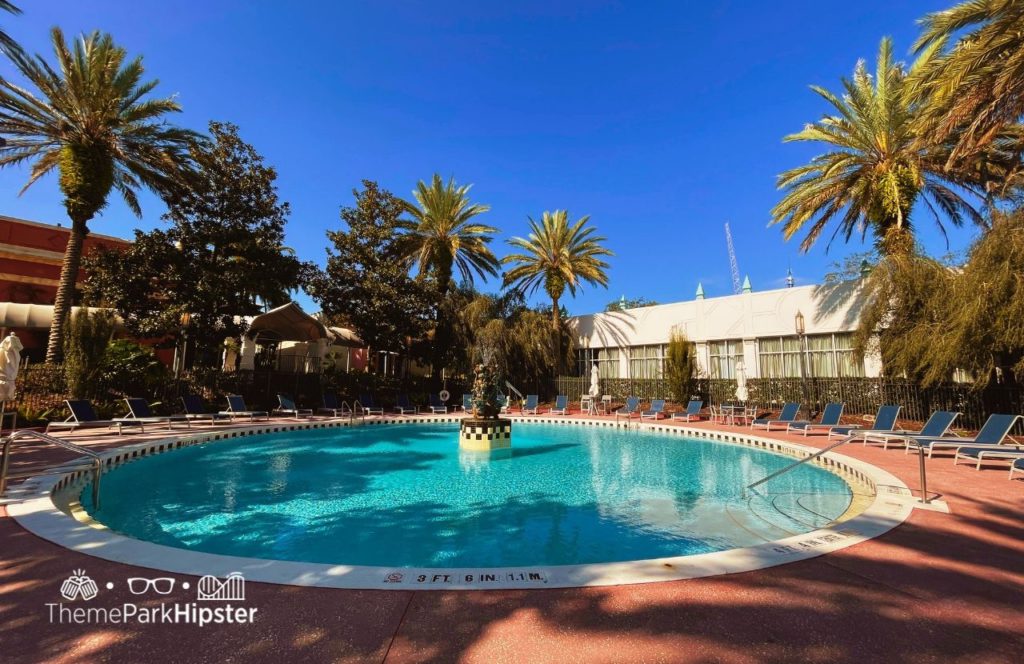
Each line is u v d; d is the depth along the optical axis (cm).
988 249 1239
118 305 1772
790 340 2123
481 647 275
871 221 1720
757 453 1258
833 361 1992
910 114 1552
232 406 1734
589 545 565
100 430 1347
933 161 1622
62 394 1470
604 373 2853
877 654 269
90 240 2398
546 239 2714
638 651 271
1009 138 1505
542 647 275
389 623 302
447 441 1485
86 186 1578
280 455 1215
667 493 821
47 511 542
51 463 855
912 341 1444
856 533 479
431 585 355
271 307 2306
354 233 2470
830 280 2002
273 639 283
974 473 809
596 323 2894
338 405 2281
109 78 1590
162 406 1702
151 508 716
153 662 260
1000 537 472
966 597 341
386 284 2433
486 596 340
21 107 1545
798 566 396
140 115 1694
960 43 1191
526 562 512
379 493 815
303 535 599
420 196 2592
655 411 2130
